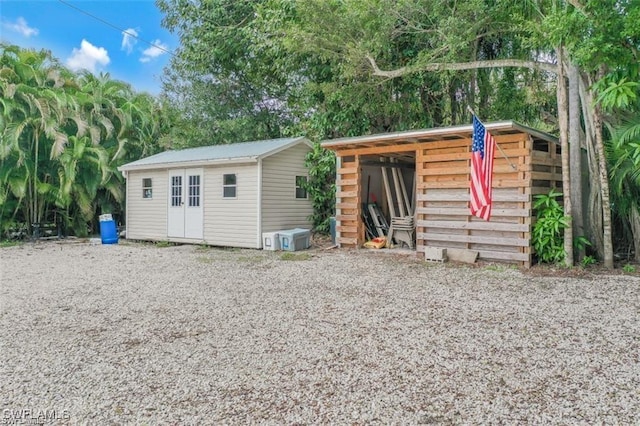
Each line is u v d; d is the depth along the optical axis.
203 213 10.68
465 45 8.13
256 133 15.33
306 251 9.32
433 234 7.93
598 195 7.20
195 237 10.83
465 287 5.57
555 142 7.52
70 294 5.33
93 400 2.54
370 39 8.88
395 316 4.24
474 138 5.67
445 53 8.65
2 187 11.73
